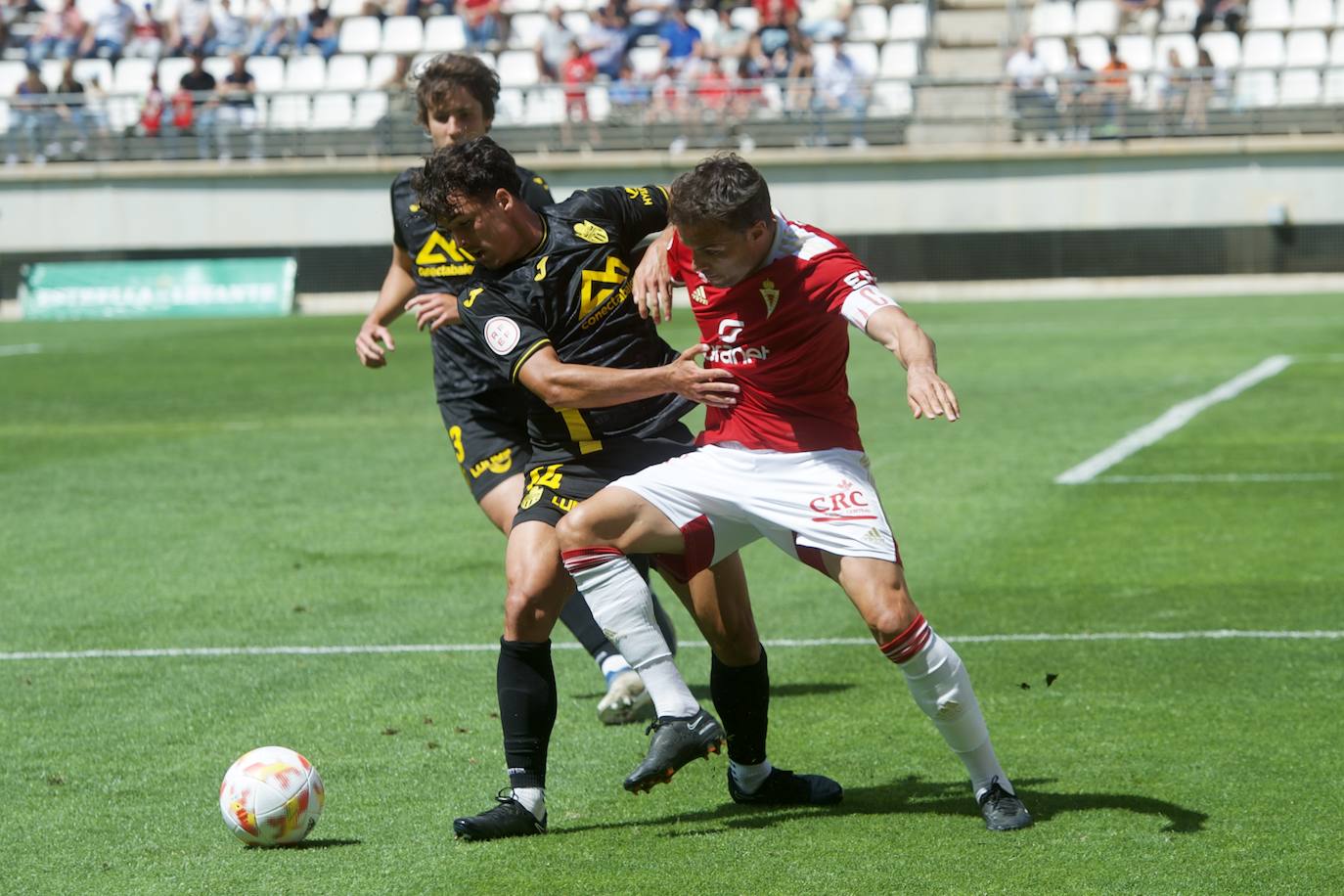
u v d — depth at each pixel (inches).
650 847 479.2
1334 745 562.6
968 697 477.7
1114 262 3088.1
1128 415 1480.1
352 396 1769.2
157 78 3415.4
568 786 547.2
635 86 3056.1
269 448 1413.6
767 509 479.5
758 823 500.4
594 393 480.4
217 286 3085.6
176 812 524.1
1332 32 3238.2
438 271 645.3
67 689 685.9
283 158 3240.7
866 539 470.9
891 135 3110.2
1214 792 514.9
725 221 450.3
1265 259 3041.3
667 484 484.7
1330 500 1056.8
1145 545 936.9
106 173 3245.6
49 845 492.7
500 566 932.6
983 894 431.8
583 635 629.3
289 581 900.6
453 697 662.5
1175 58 3115.2
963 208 3105.3
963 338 2218.3
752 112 3105.3
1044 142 3102.9
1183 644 715.4
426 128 654.5
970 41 3457.2
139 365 2132.1
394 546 996.6
